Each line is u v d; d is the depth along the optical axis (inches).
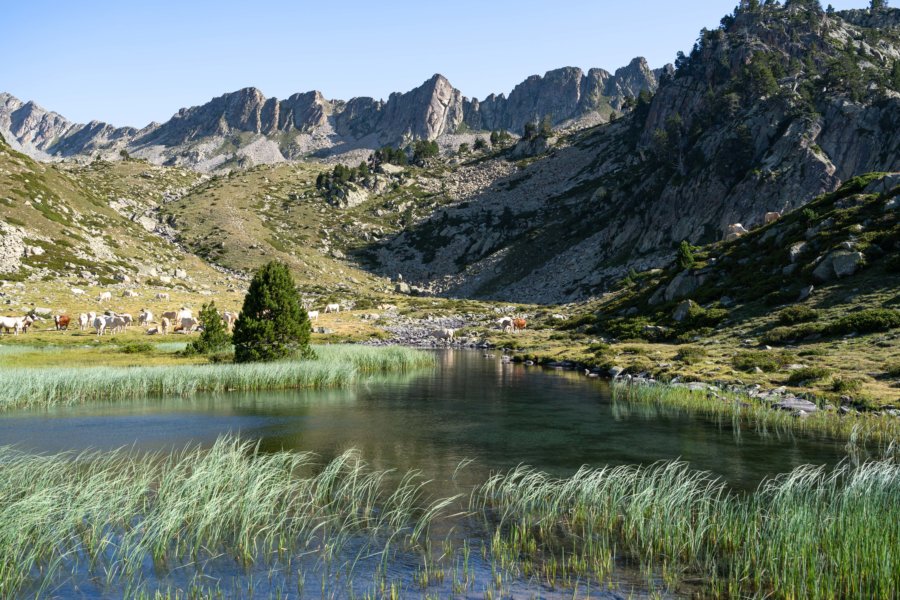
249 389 1486.2
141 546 490.9
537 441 886.4
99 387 1342.3
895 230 1951.3
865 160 4921.3
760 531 489.1
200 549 491.8
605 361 1838.1
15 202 4854.8
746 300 2146.9
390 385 1565.0
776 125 5511.8
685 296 2524.6
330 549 486.0
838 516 486.3
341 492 634.8
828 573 408.2
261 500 586.9
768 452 787.4
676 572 444.5
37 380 1283.2
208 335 2050.9
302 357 1863.9
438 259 7751.0
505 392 1419.8
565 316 3469.5
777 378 1295.5
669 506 520.7
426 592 414.0
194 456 778.2
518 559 468.4
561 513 576.4
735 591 408.2
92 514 544.7
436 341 3051.2
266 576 441.4
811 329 1621.6
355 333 3221.0
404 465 751.7
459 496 625.9
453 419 1072.2
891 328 1473.9
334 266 7509.8
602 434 931.3
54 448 831.7
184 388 1418.6
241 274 6323.8
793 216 2536.9
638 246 5733.3
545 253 6756.9
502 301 5856.3
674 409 1150.3
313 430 974.4
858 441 836.6
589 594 410.3
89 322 2864.2
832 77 5728.3
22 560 458.3
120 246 5251.0
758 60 6658.5
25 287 3543.3
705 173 5600.4
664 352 1855.3
